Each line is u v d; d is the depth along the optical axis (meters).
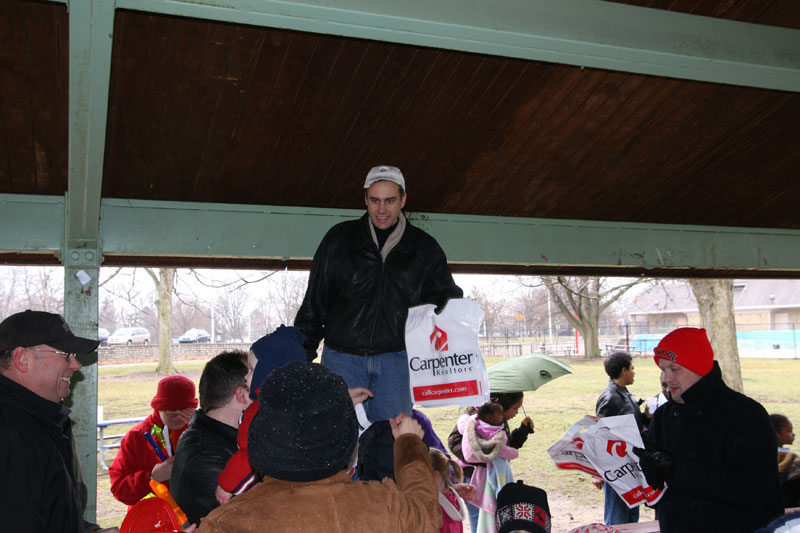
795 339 35.28
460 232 5.00
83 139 3.07
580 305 31.84
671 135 4.60
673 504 2.79
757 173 5.14
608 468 2.87
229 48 3.37
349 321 2.84
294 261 4.80
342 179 4.44
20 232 3.91
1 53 3.18
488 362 31.11
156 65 3.40
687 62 2.95
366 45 3.50
